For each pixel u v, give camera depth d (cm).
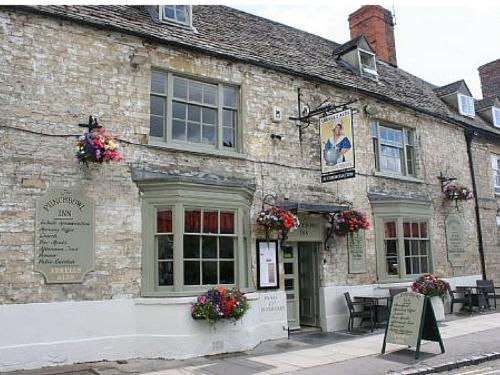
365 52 1435
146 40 937
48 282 772
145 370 750
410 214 1303
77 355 782
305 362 786
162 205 888
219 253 930
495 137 1694
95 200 834
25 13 816
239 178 1012
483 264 1529
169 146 930
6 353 725
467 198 1446
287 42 1356
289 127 1120
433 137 1470
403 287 1232
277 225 979
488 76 2194
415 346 799
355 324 1159
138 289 858
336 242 1163
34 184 784
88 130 837
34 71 810
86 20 865
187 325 846
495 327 1087
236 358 830
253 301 946
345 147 989
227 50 1054
